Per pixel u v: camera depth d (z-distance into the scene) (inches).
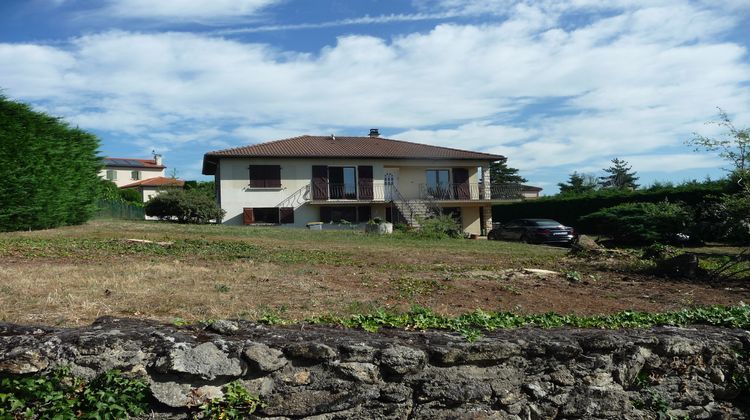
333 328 200.8
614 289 410.9
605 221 1079.0
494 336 198.1
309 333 185.8
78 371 156.8
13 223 700.0
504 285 398.6
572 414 195.0
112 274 349.7
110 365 158.9
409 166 1504.7
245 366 165.5
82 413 153.5
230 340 170.7
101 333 164.1
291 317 247.8
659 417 206.1
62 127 792.9
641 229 994.1
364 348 175.9
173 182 2650.1
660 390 209.6
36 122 733.9
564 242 1074.1
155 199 1225.4
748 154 552.4
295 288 331.9
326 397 171.0
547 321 234.4
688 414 211.9
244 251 557.6
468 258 605.6
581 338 202.4
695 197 1262.3
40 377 154.8
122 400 153.7
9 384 151.7
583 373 197.9
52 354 157.2
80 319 228.5
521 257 643.5
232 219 1371.8
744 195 593.3
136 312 247.0
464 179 1530.5
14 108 700.7
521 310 311.1
